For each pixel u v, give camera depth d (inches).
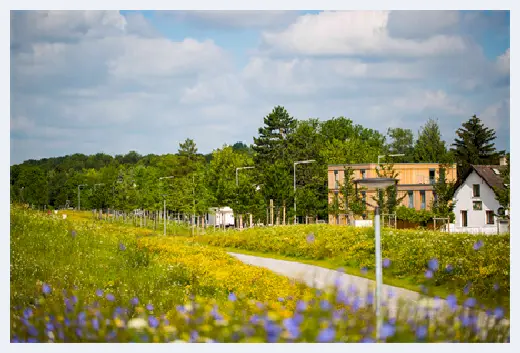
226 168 3366.1
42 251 976.9
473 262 890.1
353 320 301.4
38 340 347.3
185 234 2815.0
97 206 3794.3
